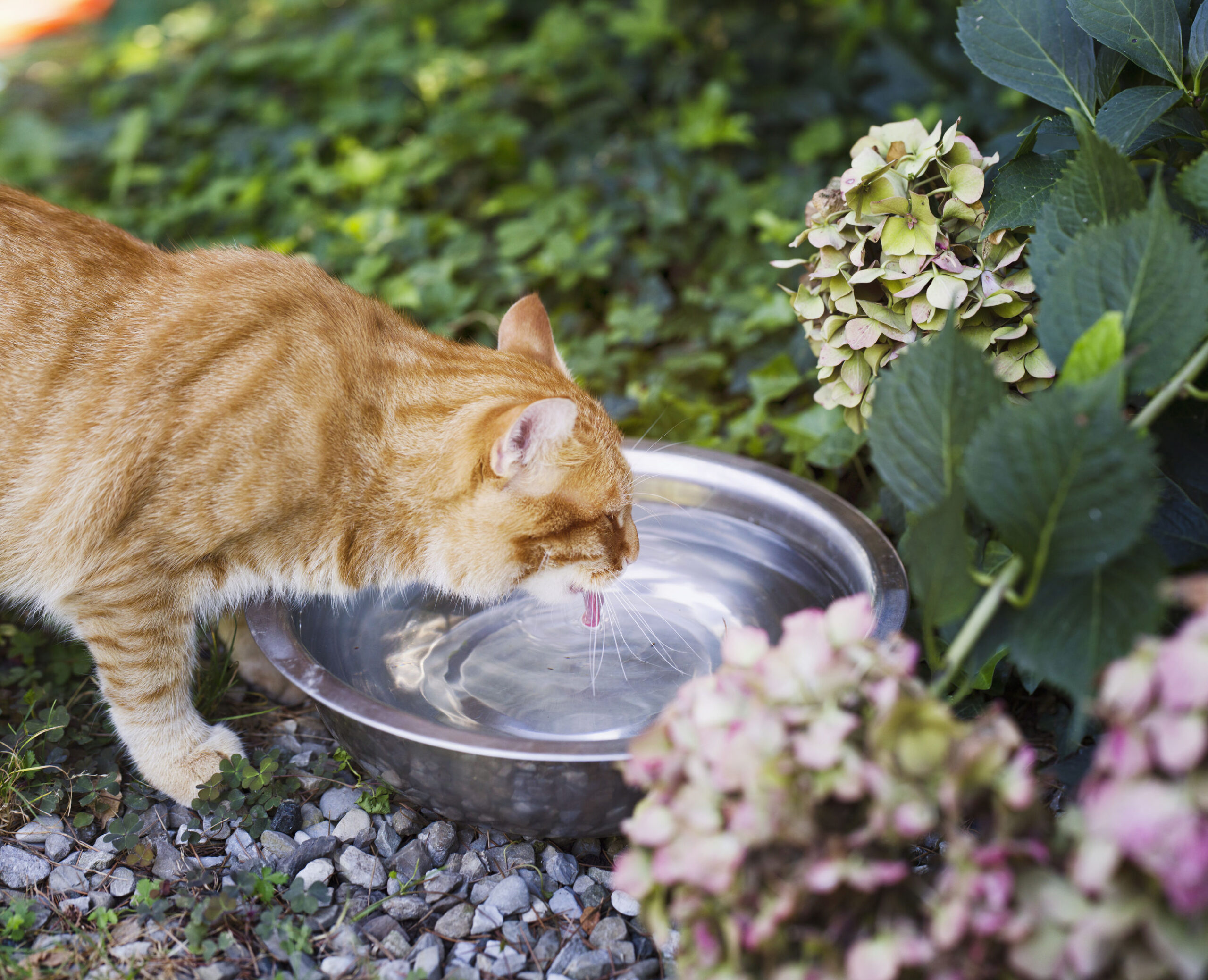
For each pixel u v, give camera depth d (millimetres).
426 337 1352
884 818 1002
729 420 1615
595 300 1798
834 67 2289
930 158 1265
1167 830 963
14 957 1170
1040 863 1007
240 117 2420
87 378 1249
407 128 2314
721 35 2414
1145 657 990
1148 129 1247
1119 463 1035
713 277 1784
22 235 1272
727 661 1079
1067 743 1195
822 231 1295
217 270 1299
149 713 1280
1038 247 1163
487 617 1380
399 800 1279
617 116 2279
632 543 1329
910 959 999
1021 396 1264
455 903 1211
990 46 1262
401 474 1282
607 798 1178
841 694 1031
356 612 1364
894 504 1359
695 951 1044
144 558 1248
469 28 2551
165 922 1193
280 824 1259
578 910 1206
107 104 2580
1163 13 1223
